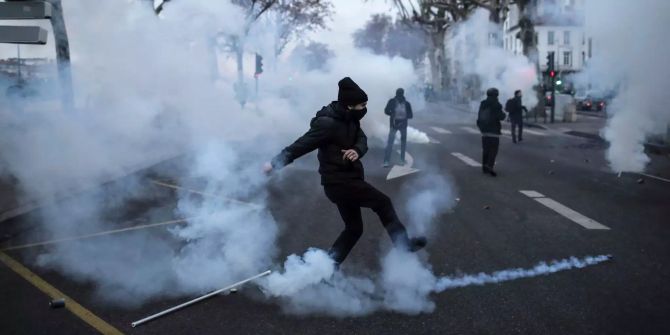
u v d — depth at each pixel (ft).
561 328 12.24
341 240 14.61
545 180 32.83
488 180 32.73
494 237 19.71
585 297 14.01
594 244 18.81
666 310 13.20
